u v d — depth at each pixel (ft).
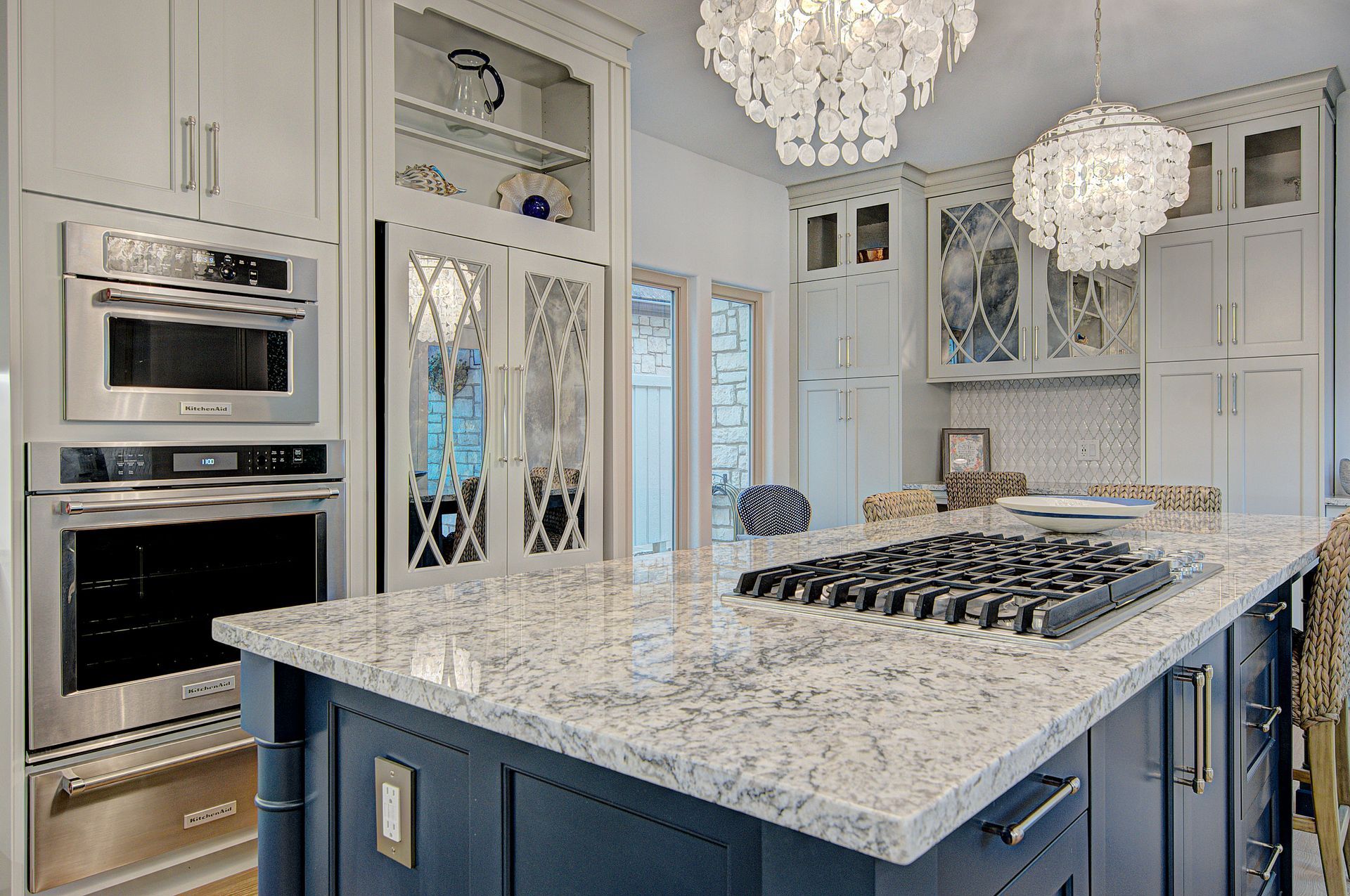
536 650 3.54
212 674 7.55
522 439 10.05
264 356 7.88
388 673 3.24
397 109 9.93
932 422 17.43
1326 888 6.77
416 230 9.05
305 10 8.23
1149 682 3.33
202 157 7.48
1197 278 13.62
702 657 3.39
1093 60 11.93
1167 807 4.16
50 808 6.68
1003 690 2.90
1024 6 10.39
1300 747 10.39
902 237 16.44
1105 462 16.15
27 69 6.53
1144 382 14.08
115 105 6.98
